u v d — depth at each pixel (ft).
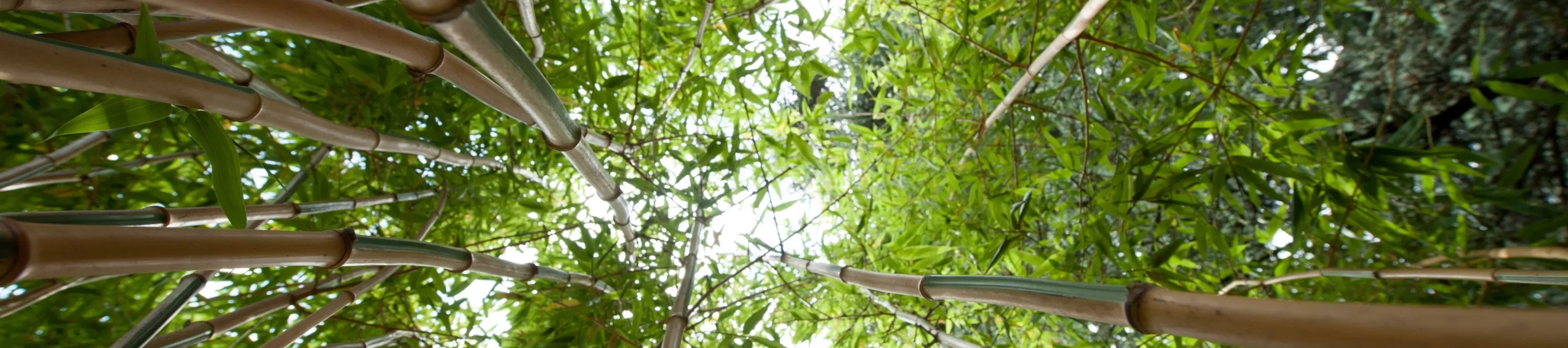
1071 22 6.66
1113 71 11.93
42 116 5.66
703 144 8.76
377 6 6.63
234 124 6.34
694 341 9.83
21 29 5.39
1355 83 11.93
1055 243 10.21
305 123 4.20
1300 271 7.92
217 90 2.78
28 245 1.84
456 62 3.18
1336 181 7.14
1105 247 7.29
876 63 16.24
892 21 11.93
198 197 6.92
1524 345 1.52
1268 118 7.06
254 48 6.47
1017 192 8.97
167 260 2.24
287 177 6.84
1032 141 10.49
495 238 8.05
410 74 3.09
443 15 2.41
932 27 9.04
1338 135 11.77
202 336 5.23
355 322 7.27
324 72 6.68
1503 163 7.04
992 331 14.66
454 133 7.71
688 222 8.59
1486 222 9.64
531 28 5.51
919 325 8.71
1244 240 12.28
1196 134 7.01
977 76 9.04
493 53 2.72
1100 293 2.59
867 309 10.47
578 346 7.47
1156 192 7.01
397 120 7.14
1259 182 6.47
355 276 7.23
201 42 5.07
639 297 8.29
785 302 11.64
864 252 11.16
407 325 8.81
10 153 5.59
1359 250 7.80
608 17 9.34
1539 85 10.08
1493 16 10.13
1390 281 7.89
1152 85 7.56
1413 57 11.04
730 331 10.99
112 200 6.64
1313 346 1.85
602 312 8.27
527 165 9.01
